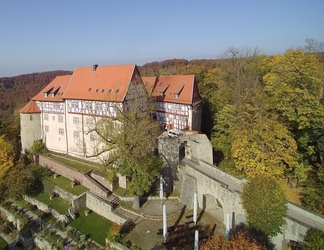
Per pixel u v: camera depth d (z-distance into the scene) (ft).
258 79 164.96
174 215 116.06
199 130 184.75
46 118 181.06
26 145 182.50
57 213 127.44
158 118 189.78
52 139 180.34
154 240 101.24
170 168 133.49
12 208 139.23
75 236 111.86
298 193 113.50
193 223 110.42
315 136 118.93
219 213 117.60
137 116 125.59
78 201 127.65
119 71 161.99
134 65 159.53
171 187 134.51
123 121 118.93
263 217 86.43
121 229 105.40
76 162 160.56
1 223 135.23
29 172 151.64
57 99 172.24
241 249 69.72
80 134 166.20
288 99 115.65
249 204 90.27
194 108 172.14
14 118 263.08
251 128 118.01
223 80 177.99
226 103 171.42
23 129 180.96
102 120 132.46
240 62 175.94
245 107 133.69
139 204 121.39
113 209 120.78
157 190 132.57
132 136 112.47
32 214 133.59
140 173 114.01
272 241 90.02
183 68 298.56
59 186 142.51
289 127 121.70
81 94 163.84
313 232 75.10
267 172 108.17
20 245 120.37
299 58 124.26
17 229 130.62
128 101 153.07
